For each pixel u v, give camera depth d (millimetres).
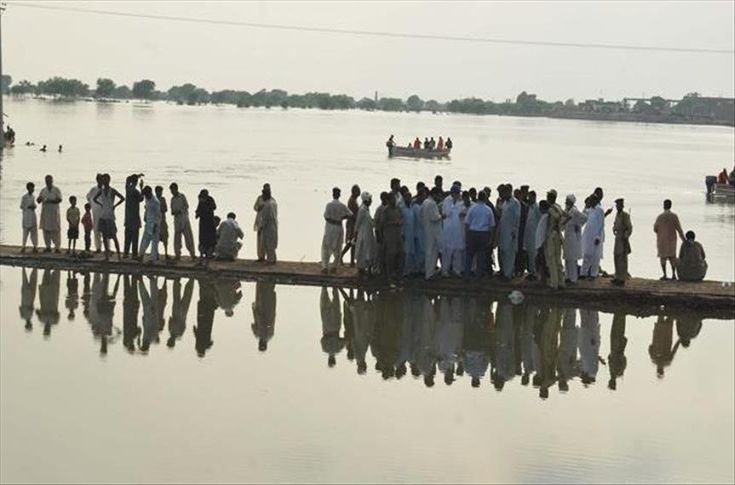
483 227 21734
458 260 22344
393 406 15016
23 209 24016
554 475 12508
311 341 18438
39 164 57219
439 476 12320
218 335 18625
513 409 15109
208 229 23281
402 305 21062
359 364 17172
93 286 21969
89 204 24016
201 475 12078
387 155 82312
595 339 19094
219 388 15516
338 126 174375
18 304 20250
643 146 134625
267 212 23562
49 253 24125
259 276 22891
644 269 27922
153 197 23219
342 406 14922
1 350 17172
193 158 68750
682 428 14438
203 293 21734
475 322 19953
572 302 21344
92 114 184875
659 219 22625
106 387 15352
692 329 20031
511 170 69188
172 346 17797
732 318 20859
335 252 22922
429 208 21797
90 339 18031
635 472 12648
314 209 39750
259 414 14391
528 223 22094
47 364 16453
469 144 119938
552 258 21359
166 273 23016
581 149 115188
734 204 50719
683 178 68188
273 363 17016
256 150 82812
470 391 15938
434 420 14461
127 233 23609
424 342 18594
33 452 12672
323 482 11984
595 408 15266
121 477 11953
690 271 22438
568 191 53500
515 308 20953
